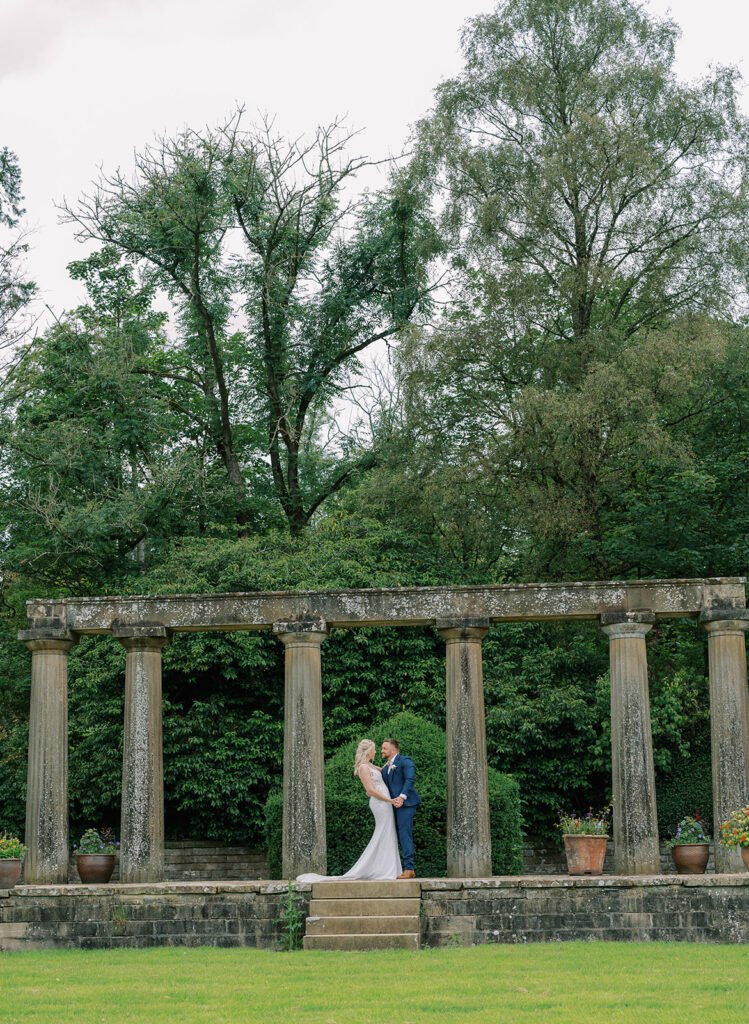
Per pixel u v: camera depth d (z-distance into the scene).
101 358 35.25
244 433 41.22
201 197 36.09
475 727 20.44
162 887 18.48
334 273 39.31
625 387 29.23
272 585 29.47
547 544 32.34
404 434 33.31
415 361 32.78
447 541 33.16
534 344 33.44
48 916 18.50
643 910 17.95
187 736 27.73
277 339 39.22
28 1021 11.51
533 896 18.08
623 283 33.66
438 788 22.20
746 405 31.66
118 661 28.31
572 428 29.52
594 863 20.39
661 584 20.52
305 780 20.34
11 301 36.19
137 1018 11.59
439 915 18.05
